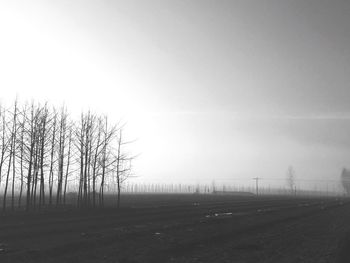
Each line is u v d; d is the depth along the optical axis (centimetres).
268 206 7112
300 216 4884
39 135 4672
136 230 2950
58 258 1831
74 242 2284
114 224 3422
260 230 3228
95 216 4234
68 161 5319
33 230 2892
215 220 3906
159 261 1812
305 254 2114
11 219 3719
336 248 2312
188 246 2267
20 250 2006
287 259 1955
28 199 4462
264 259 1939
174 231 2952
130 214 4581
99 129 5334
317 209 6544
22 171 4756
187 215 4562
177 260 1847
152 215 4494
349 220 4378
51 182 5194
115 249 2098
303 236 2911
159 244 2303
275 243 2503
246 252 2128
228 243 2436
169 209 5641
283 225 3706
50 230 2895
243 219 4194
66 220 3741
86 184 5259
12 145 4509
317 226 3681
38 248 2075
